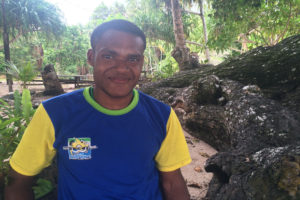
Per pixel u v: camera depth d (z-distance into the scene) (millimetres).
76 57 27484
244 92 2779
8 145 1463
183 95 3705
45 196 1352
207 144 3172
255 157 1559
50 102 938
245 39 10898
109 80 899
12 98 6707
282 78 3170
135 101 989
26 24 15594
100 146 934
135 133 963
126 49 875
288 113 2113
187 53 8555
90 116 935
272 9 6668
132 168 967
